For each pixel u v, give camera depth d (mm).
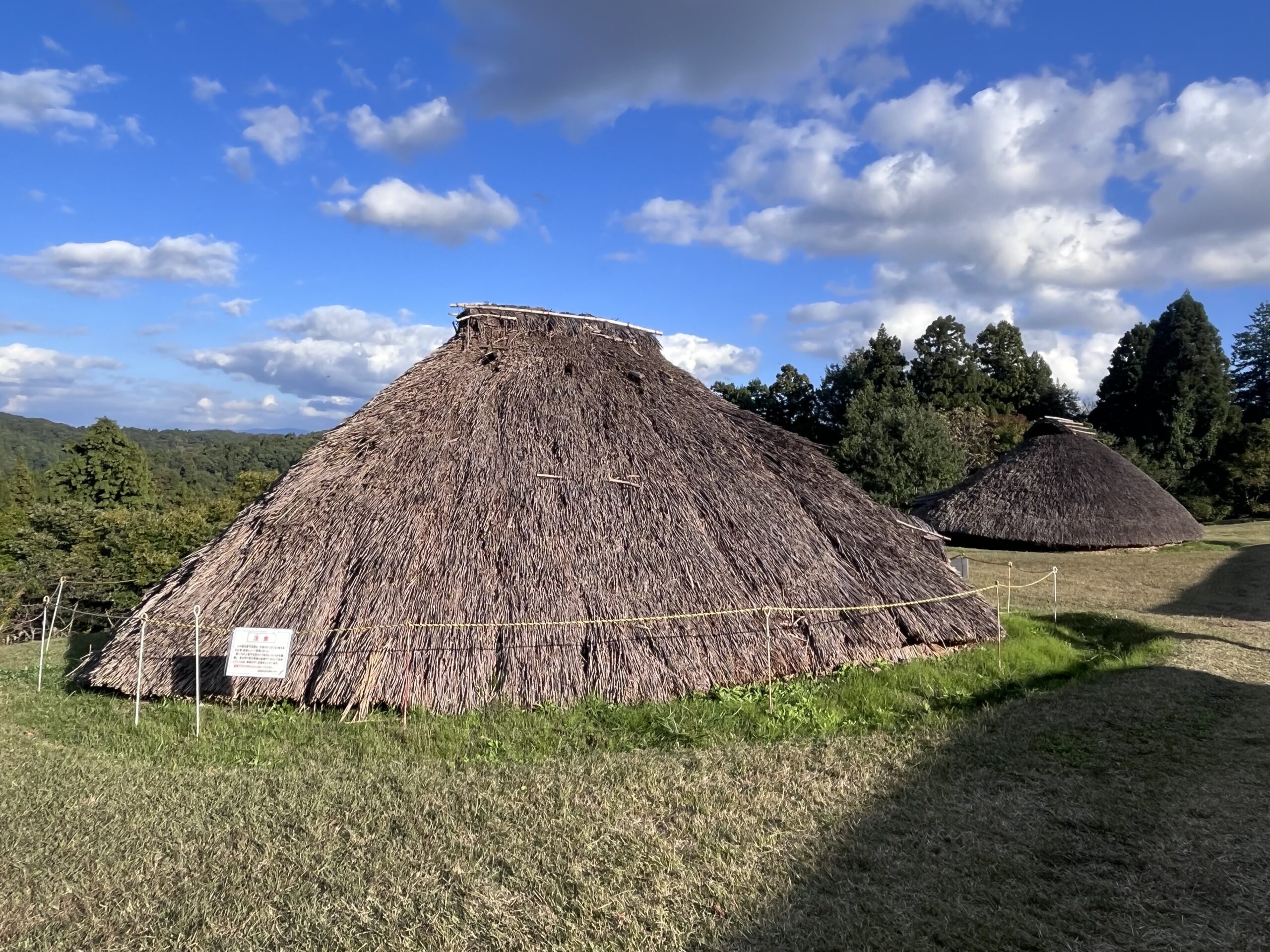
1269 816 4969
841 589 8484
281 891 4199
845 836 4742
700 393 10547
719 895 4098
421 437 8617
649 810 5160
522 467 8352
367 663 6902
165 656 7535
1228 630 11273
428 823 4992
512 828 4914
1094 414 44438
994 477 22750
